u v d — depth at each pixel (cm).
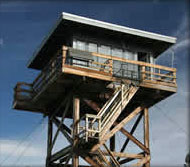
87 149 2158
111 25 2353
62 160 2466
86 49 2366
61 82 2184
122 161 2484
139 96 2444
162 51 2639
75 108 2212
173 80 2394
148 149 2350
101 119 2305
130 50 2516
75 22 2267
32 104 2600
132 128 2494
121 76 2275
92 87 2250
